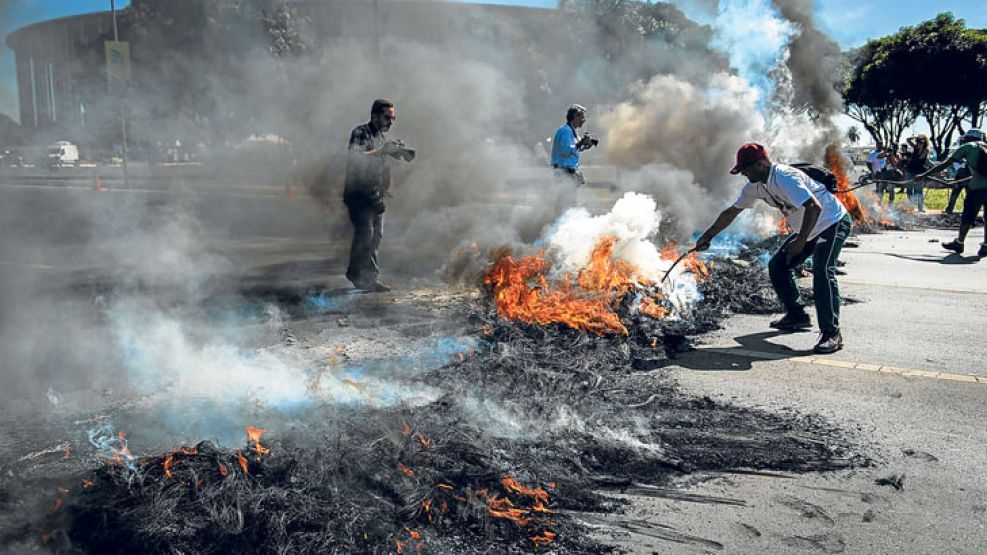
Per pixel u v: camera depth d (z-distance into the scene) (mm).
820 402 3965
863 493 2922
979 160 9469
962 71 27719
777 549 2512
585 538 2568
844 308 6461
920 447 3369
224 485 2566
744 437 3459
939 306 6531
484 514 2631
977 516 2732
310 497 2580
